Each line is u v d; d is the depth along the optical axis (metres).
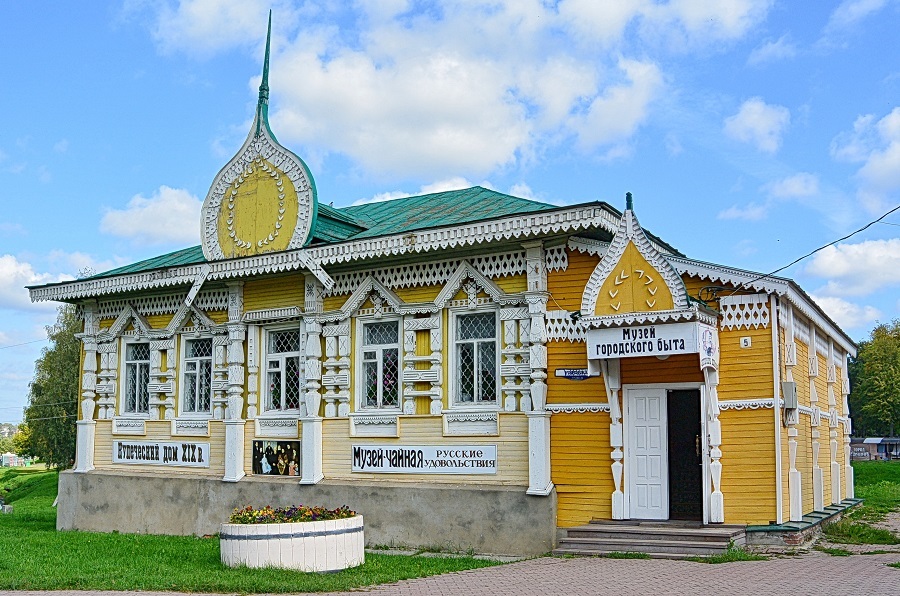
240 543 13.54
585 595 10.95
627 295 15.13
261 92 20.00
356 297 18.52
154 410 21.30
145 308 21.92
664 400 15.90
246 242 19.73
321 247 18.22
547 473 16.09
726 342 15.56
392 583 12.39
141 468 21.33
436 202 21.20
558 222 15.66
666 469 15.71
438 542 16.78
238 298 20.16
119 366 22.25
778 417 15.06
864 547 15.45
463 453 16.97
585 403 16.20
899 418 72.25
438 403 17.34
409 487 17.25
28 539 18.53
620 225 15.34
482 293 17.22
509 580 12.43
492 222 16.30
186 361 21.27
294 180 19.08
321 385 18.86
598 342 15.34
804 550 14.61
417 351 17.83
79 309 22.88
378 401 18.33
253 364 19.95
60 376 57.81
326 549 13.46
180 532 20.16
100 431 22.20
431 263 17.77
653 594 10.86
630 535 15.07
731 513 15.18
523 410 16.52
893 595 10.38
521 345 16.66
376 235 17.55
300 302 19.45
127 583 12.30
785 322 15.97
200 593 11.75
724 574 12.27
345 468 18.31
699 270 15.81
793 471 15.76
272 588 11.84
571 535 15.62
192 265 19.92
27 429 66.38
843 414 25.27
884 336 75.94
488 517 16.36
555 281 16.64
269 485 19.06
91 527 21.55
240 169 20.03
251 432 19.80
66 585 12.30
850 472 25.86
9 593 11.80
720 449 15.34
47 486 55.06
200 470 20.39
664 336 14.85
